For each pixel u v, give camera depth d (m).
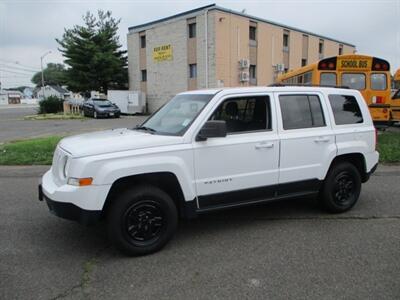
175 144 4.41
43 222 5.47
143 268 3.99
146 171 4.20
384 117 13.06
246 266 4.00
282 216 5.68
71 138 4.82
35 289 3.56
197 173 4.54
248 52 31.91
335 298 3.35
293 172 5.22
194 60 31.28
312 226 5.23
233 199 4.83
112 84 39.78
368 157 5.93
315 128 5.43
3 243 4.69
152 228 4.35
